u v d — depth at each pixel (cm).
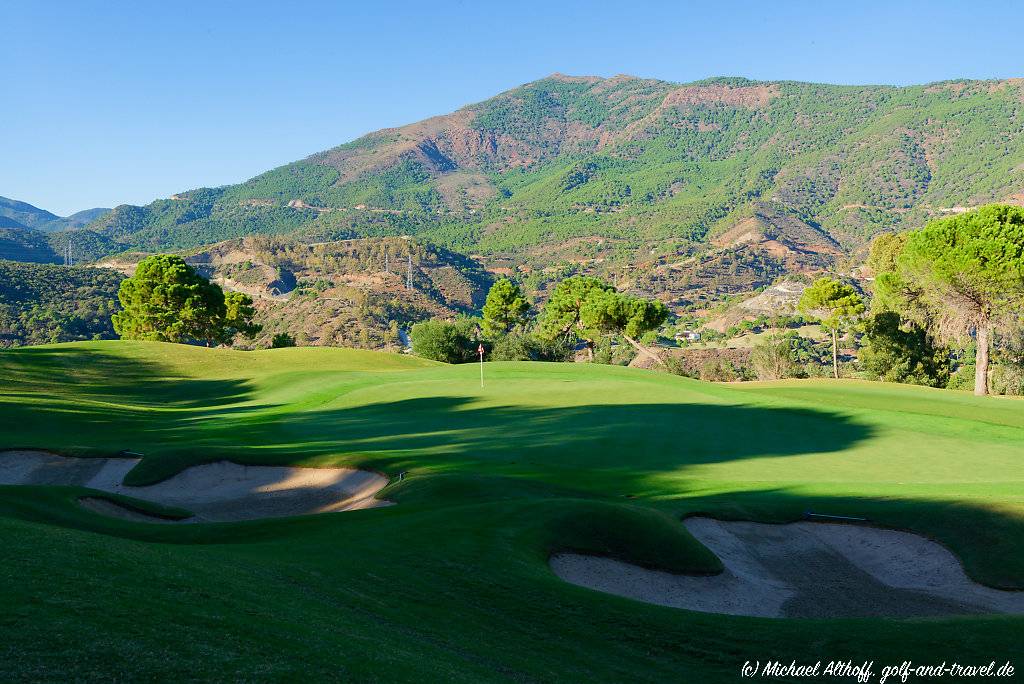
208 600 1115
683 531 2169
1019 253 5950
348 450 3600
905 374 9012
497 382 5872
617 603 1582
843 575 2158
